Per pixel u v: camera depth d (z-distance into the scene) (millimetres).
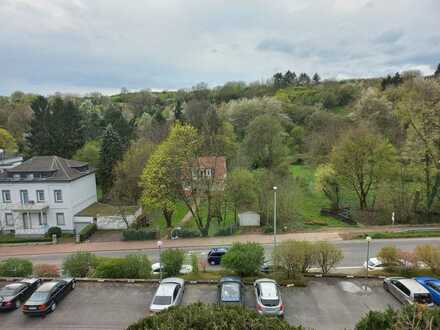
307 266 20297
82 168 40281
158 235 33312
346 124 56031
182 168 32469
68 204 36000
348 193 44969
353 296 17266
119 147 47719
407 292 15906
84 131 65250
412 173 36062
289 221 35219
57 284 17234
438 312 9797
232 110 74375
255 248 20422
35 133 53969
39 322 15328
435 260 19641
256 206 36344
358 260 24344
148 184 32594
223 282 17094
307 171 57531
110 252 29734
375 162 36781
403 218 35062
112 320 15438
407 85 55875
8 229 36281
